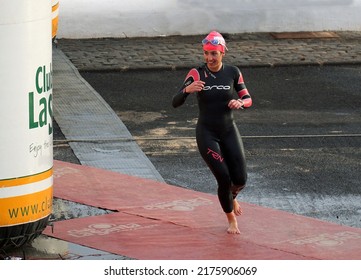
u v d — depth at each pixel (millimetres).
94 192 20562
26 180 15914
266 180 21812
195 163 23141
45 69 16109
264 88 31172
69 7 37312
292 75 32875
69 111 27547
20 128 15695
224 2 38406
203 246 17328
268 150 24297
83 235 17750
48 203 16594
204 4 38281
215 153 17719
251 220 18969
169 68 33375
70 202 19844
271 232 18266
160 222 18672
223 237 17875
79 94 29578
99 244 17250
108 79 32031
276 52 35781
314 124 26906
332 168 22859
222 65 18109
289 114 28031
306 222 18938
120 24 37844
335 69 33719
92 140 24844
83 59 34406
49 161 16516
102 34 37750
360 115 28000
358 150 24453
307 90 30969
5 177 15672
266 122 27094
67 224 18406
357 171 22656
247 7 38562
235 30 38562
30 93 15758
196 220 18859
